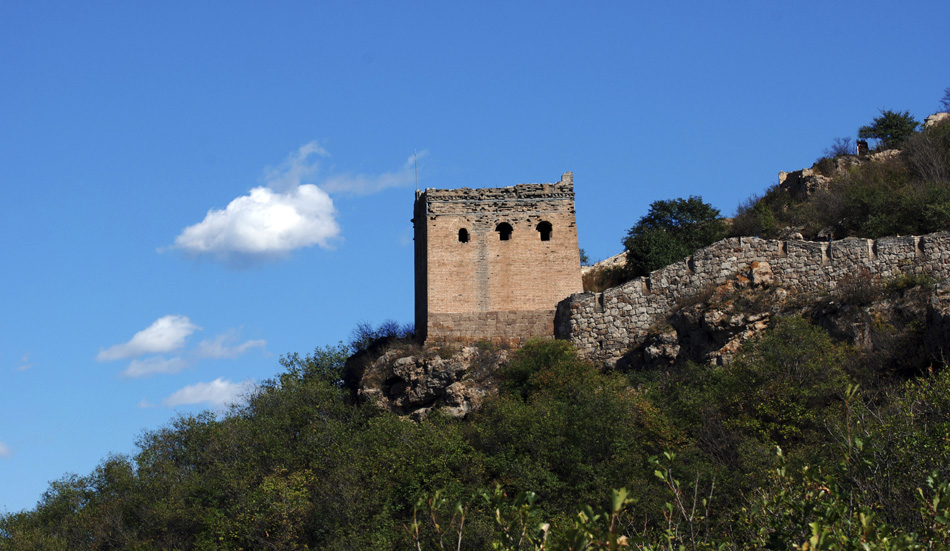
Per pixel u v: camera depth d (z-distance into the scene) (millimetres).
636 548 22828
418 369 54500
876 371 45594
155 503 51438
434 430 48406
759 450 39906
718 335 51031
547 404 48750
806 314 49969
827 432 41750
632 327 54438
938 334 44625
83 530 51969
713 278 53281
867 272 49812
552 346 53656
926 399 33938
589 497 42531
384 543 41625
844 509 20984
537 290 57969
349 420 54438
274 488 46562
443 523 40125
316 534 44656
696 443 44594
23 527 53281
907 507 24438
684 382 49469
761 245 52844
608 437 45594
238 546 45625
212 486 51188
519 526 20156
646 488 39719
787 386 44438
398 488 45375
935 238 48688
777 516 22078
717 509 37938
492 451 47594
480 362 54875
